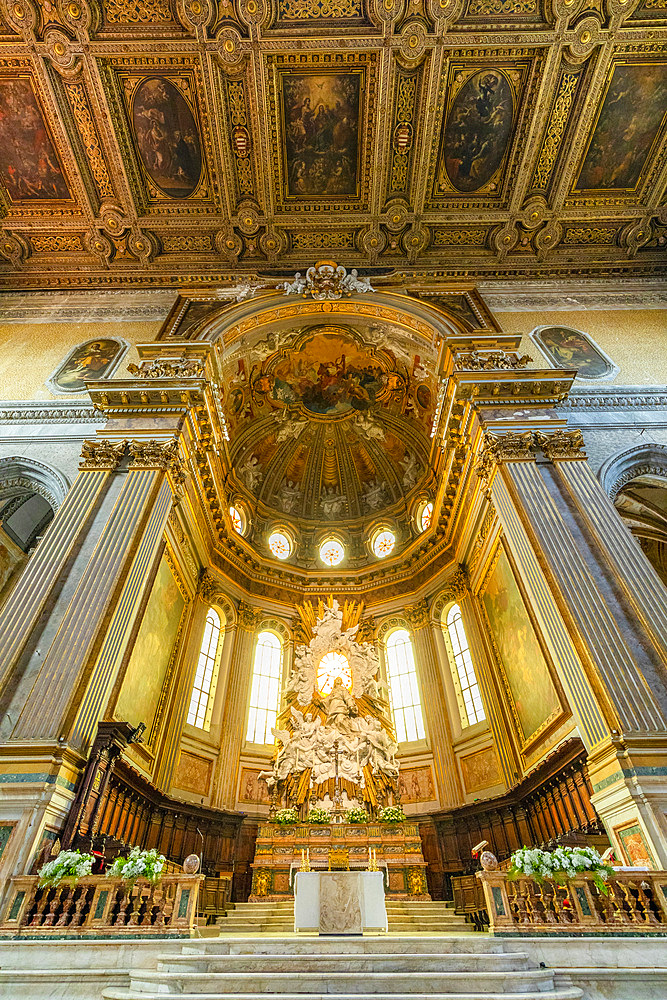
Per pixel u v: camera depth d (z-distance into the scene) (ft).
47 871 19.60
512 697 40.70
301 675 50.55
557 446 37.24
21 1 40.11
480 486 42.60
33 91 45.01
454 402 43.32
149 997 13.60
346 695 47.83
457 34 42.24
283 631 56.13
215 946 17.85
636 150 49.52
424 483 59.57
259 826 38.60
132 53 43.04
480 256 56.08
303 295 52.39
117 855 23.70
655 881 19.22
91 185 50.49
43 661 26.40
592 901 18.86
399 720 50.11
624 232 54.24
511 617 40.14
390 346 55.16
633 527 49.75
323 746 44.65
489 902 19.31
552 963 16.84
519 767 38.73
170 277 55.88
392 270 56.08
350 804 41.24
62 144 47.62
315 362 59.41
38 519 47.88
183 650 44.62
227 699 48.06
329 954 16.65
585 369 46.19
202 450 44.04
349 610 56.65
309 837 37.68
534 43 42.93
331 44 42.78
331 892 22.77
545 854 19.83
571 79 45.39
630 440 39.83
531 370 42.14
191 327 49.49
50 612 28.73
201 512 47.65
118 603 29.04
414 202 52.01
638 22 41.78
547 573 30.32
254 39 42.27
